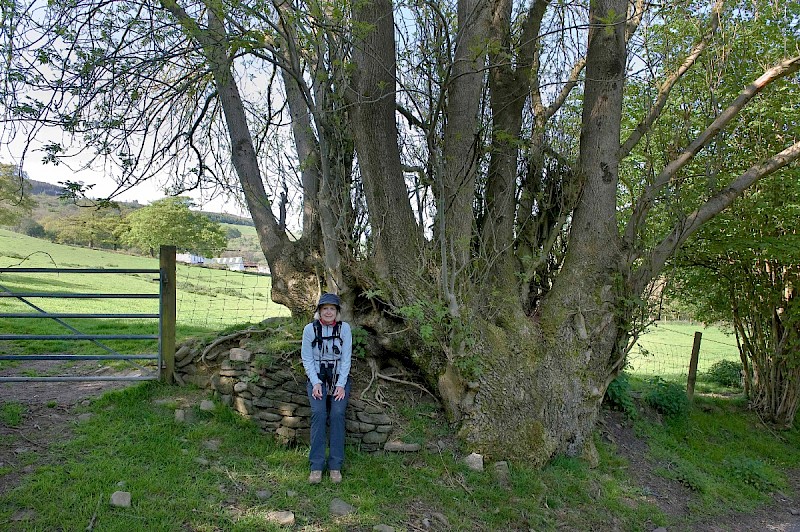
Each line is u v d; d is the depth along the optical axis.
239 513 4.11
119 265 22.66
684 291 10.11
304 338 4.93
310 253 6.62
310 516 4.24
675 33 7.68
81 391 5.81
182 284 12.58
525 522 4.80
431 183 6.10
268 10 4.86
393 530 4.25
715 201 6.70
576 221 6.52
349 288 6.14
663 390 8.55
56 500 3.87
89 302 14.61
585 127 6.51
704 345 17.95
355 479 4.84
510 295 6.32
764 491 7.00
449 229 5.96
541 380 5.95
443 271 5.33
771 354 9.38
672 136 7.49
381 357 6.23
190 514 3.98
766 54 8.05
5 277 17.77
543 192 7.00
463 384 5.65
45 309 12.25
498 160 6.64
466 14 5.99
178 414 5.34
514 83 6.72
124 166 6.43
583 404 6.19
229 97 6.88
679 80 7.97
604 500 5.51
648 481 6.41
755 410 9.62
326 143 6.00
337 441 4.81
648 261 6.62
